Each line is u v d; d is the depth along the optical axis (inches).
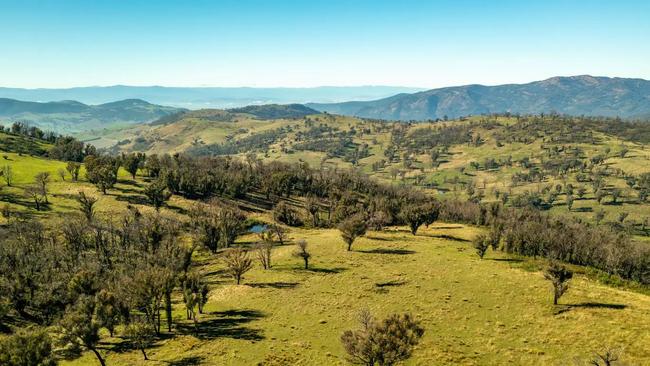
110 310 2391.7
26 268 3102.9
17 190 5866.1
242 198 7500.0
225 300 3016.7
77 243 3961.6
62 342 2016.5
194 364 2031.3
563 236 4756.4
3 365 1653.5
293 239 5128.0
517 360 2052.2
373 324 1878.7
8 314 2755.9
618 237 5669.3
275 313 2723.9
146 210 5610.2
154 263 3415.4
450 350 2158.0
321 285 3235.7
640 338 2192.4
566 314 2556.6
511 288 3053.6
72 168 6668.3
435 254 4146.2
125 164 7278.5
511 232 4722.0
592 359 2003.0
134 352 2196.1
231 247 4803.2
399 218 6505.9
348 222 4379.9
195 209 5546.3
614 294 2970.0
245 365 2018.9
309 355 2126.0
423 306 2753.4
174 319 2711.6
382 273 3491.6
